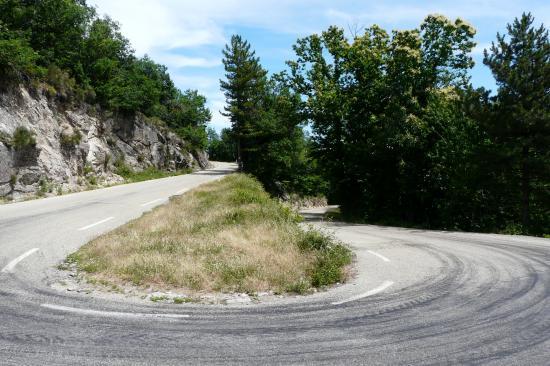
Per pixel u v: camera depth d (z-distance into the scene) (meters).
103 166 33.06
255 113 56.25
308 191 64.12
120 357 4.41
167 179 37.31
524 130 20.69
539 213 25.00
